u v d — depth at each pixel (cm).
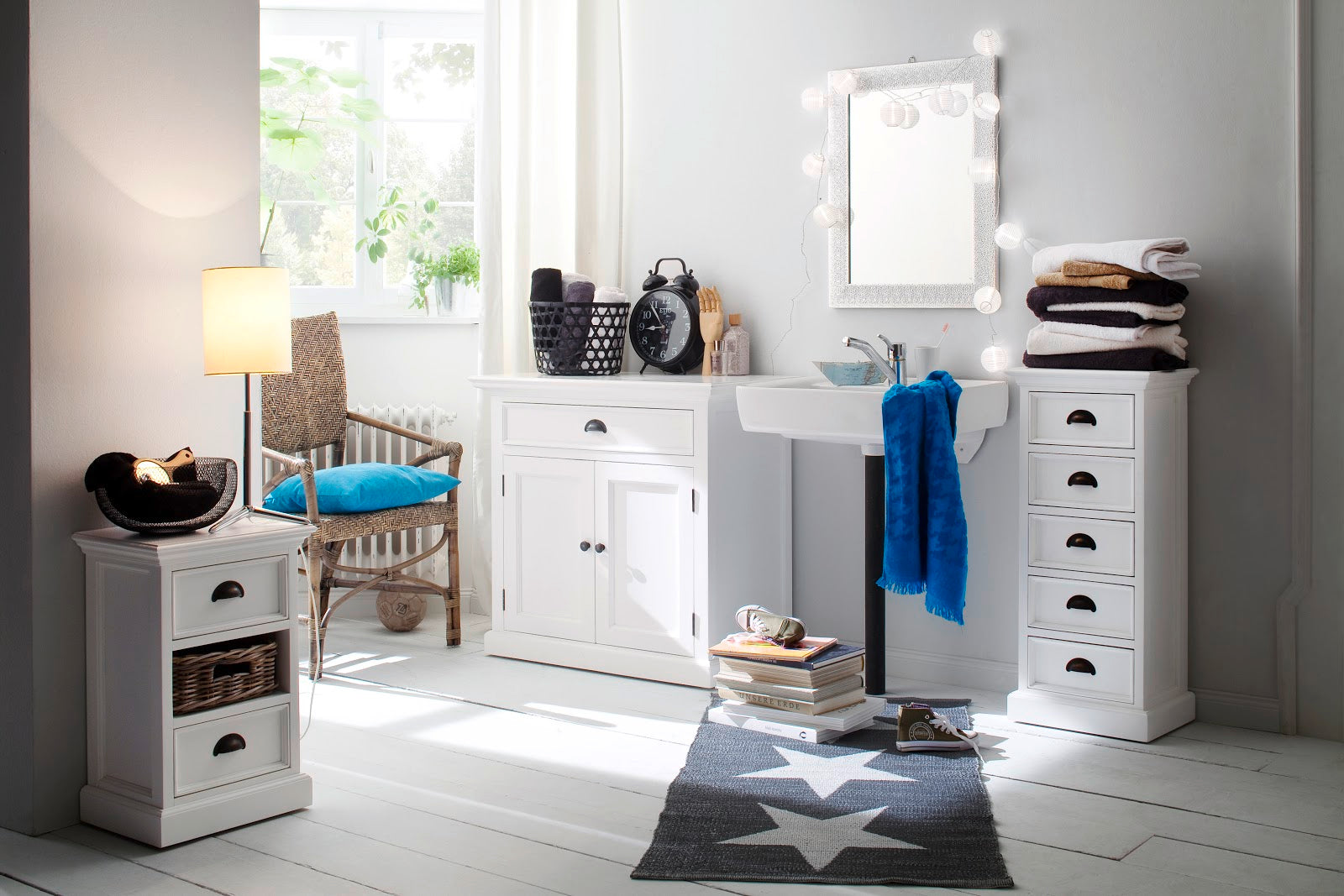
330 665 363
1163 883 212
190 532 238
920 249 342
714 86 375
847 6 351
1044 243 325
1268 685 302
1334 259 288
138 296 254
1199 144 303
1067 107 320
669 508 339
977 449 337
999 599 337
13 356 237
